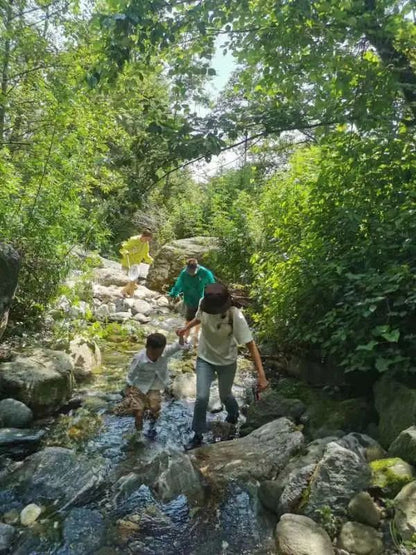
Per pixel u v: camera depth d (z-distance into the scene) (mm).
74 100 7406
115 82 4141
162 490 3367
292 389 5090
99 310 8852
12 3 7859
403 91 4539
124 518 3117
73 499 3277
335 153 5590
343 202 5020
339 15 3789
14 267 5070
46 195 6715
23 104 8289
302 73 4422
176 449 3957
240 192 12227
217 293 4059
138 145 4289
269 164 8531
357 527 2707
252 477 3518
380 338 4160
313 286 5008
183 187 20094
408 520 2611
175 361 6766
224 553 2795
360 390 4727
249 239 10102
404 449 3203
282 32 4164
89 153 7871
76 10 7809
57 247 6531
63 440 4289
